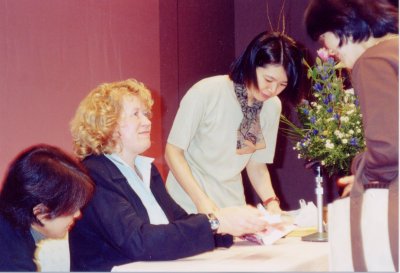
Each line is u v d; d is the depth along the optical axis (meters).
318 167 1.80
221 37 4.25
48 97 2.63
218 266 1.26
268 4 4.36
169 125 3.60
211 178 2.15
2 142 2.39
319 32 1.28
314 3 1.28
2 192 1.32
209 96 2.08
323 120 1.85
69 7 2.78
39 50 2.59
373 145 1.09
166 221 1.64
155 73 3.48
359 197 1.12
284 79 1.93
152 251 1.34
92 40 2.93
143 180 1.71
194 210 2.15
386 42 1.14
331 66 1.92
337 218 1.13
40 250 1.41
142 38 3.36
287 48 1.93
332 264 1.13
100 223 1.41
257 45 1.95
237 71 2.05
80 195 1.33
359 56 1.20
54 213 1.30
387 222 1.07
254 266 1.24
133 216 1.41
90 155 1.56
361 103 1.14
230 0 4.38
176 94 3.67
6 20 2.43
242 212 1.46
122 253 1.43
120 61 3.15
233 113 2.10
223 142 2.11
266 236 1.64
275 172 4.34
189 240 1.37
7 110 2.42
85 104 1.60
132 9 3.27
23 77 2.50
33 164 1.30
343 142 1.77
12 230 1.29
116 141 1.59
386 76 1.09
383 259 1.07
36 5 2.58
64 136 2.71
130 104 1.61
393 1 1.22
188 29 3.83
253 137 2.15
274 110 2.21
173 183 2.20
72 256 1.46
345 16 1.21
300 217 1.94
